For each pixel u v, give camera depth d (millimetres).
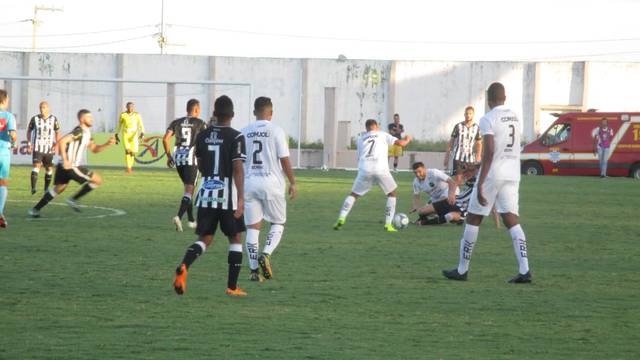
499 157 20578
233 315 16141
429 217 33750
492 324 15812
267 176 20125
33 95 93750
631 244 28719
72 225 30547
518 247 20625
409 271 21891
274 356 13164
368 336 14656
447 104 100812
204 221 18000
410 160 93375
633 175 79812
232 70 98062
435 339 14539
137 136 64062
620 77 100812
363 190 31234
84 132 32906
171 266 21750
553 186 60906
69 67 95812
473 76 100562
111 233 28422
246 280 20078
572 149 82125
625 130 80062
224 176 18047
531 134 100875
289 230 30734
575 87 100875
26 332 14453
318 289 19062
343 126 90875
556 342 14508
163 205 38781
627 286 20250
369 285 19734
